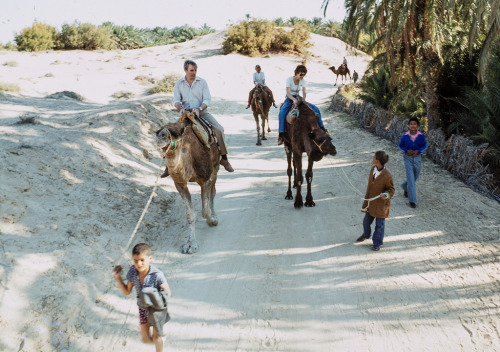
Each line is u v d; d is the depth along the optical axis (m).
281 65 35.81
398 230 6.98
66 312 4.58
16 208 5.99
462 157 9.13
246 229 7.19
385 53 12.90
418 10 11.12
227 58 35.03
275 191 9.11
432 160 10.33
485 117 9.86
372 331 4.59
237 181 9.88
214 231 7.11
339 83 30.84
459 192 8.38
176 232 7.02
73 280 5.07
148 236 6.72
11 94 16.94
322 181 9.62
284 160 11.64
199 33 58.50
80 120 11.50
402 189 8.75
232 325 4.74
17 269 4.84
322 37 49.81
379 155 6.01
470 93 10.40
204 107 6.70
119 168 8.84
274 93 25.17
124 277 5.43
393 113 14.03
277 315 4.91
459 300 5.07
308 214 7.77
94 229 6.29
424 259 6.04
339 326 4.69
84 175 7.87
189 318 4.86
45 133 9.27
